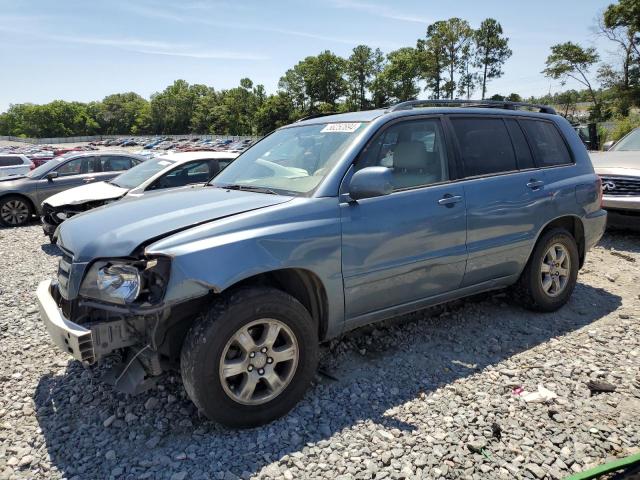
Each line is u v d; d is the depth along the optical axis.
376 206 3.42
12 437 2.97
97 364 3.79
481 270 4.09
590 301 5.01
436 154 3.92
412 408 3.13
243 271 2.80
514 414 3.05
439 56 86.94
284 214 3.07
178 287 2.64
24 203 11.46
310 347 3.10
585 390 3.32
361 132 3.57
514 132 4.48
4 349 4.18
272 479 2.53
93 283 2.82
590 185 4.85
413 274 3.64
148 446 2.82
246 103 125.31
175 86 158.38
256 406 2.93
